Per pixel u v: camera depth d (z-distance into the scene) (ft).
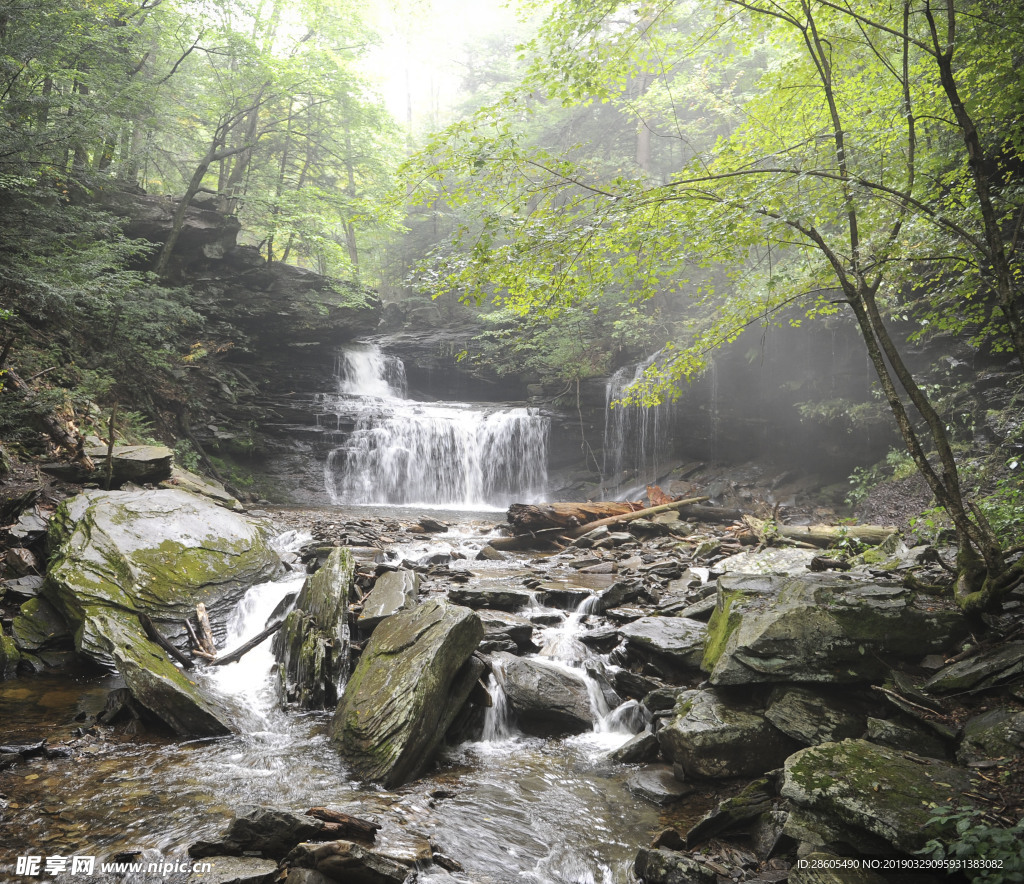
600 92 20.39
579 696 20.07
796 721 15.56
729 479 55.57
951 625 16.81
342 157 83.61
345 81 71.97
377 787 15.52
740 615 18.81
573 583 30.04
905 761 12.97
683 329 62.75
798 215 16.87
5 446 32.86
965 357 39.09
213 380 61.98
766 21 20.24
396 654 18.89
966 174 19.22
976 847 10.01
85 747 16.88
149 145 62.44
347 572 25.32
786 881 11.87
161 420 52.65
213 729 18.19
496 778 16.42
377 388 80.59
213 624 24.90
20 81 45.83
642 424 63.82
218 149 72.23
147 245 54.75
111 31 52.54
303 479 61.21
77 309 47.50
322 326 73.26
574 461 68.28
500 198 19.22
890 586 18.28
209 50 65.57
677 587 29.78
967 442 37.40
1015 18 17.11
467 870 12.51
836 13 19.63
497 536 43.19
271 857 12.21
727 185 18.28
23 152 41.34
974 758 12.87
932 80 19.80
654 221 18.60
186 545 27.04
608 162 69.26
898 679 15.64
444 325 93.09
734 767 15.44
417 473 65.36
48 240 47.57
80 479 33.45
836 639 16.61
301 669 21.35
